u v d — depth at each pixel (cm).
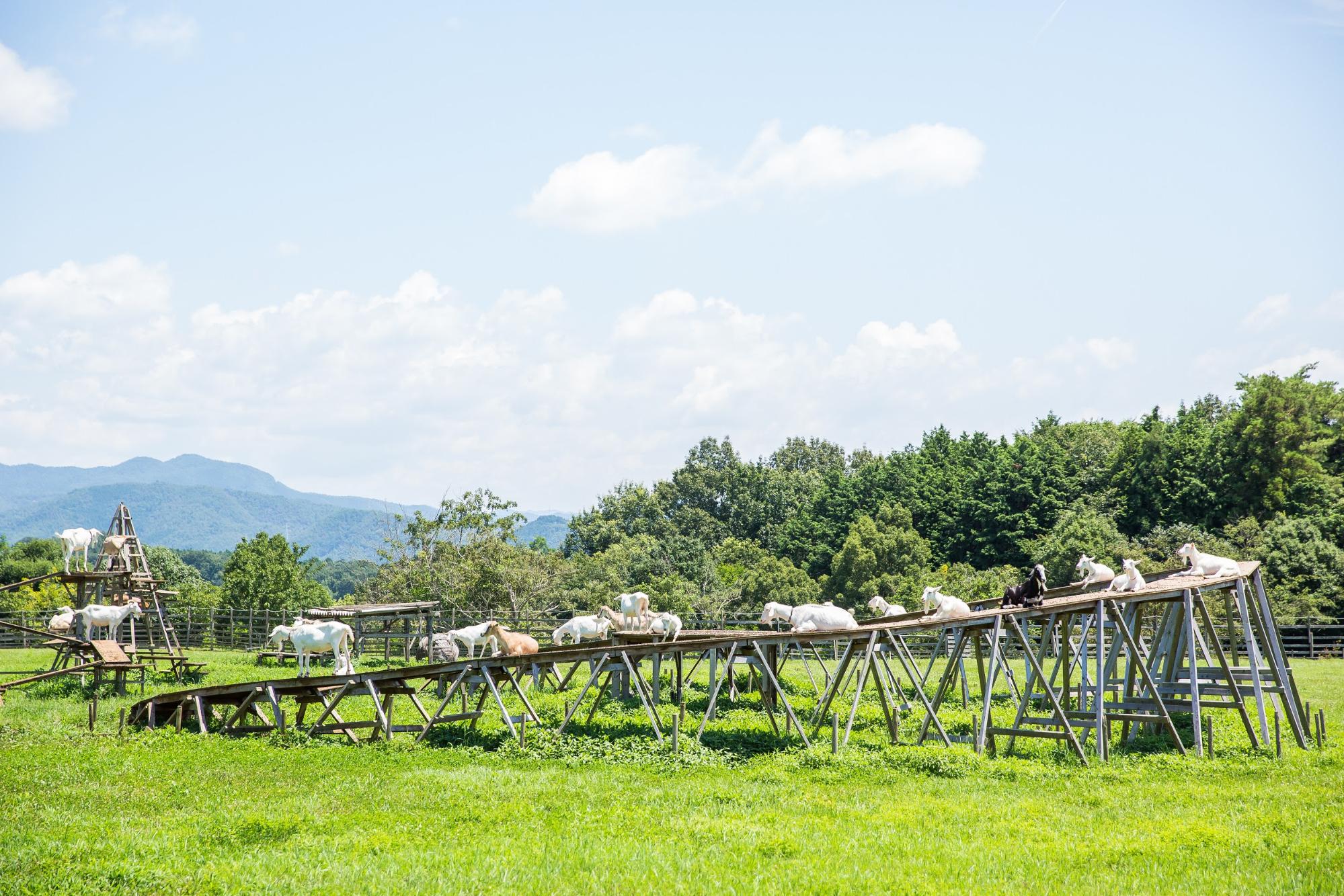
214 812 1584
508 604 6281
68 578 3409
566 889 1172
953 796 1692
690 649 2234
